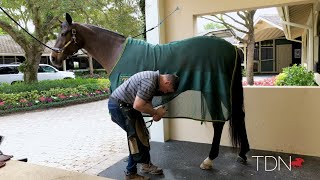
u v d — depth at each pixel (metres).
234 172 3.09
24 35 9.35
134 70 2.89
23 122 6.87
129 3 5.34
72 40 3.11
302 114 3.47
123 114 2.68
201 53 2.84
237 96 2.99
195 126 4.14
